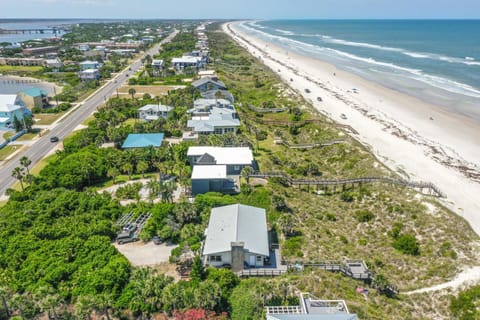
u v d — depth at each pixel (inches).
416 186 2390.5
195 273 1581.0
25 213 2033.7
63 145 3176.7
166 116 3917.3
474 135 3432.6
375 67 6934.1
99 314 1403.8
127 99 4532.5
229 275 1545.3
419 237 1984.5
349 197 2388.0
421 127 3654.0
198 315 1304.1
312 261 1764.3
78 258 1679.4
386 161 2891.2
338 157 2984.7
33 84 6279.5
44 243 1785.2
